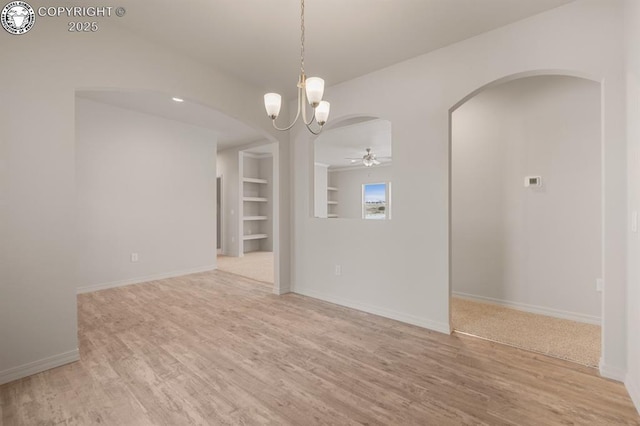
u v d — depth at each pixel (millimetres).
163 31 2600
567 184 3152
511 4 2230
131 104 4430
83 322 3113
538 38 2346
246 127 5637
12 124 2076
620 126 2029
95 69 2428
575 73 2248
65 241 2307
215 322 3121
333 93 3717
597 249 3008
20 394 1927
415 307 3057
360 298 3510
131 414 1738
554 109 3213
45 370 2197
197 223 5590
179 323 3092
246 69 3289
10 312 2080
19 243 2113
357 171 10312
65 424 1662
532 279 3365
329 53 2953
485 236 3672
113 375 2137
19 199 2111
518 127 3430
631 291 1922
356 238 3541
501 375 2139
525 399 1876
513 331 2879
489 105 3609
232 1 2209
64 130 2295
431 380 2080
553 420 1694
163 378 2100
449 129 2830
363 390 1968
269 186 8273
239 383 2041
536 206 3330
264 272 5555
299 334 2830
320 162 9477
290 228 4270
